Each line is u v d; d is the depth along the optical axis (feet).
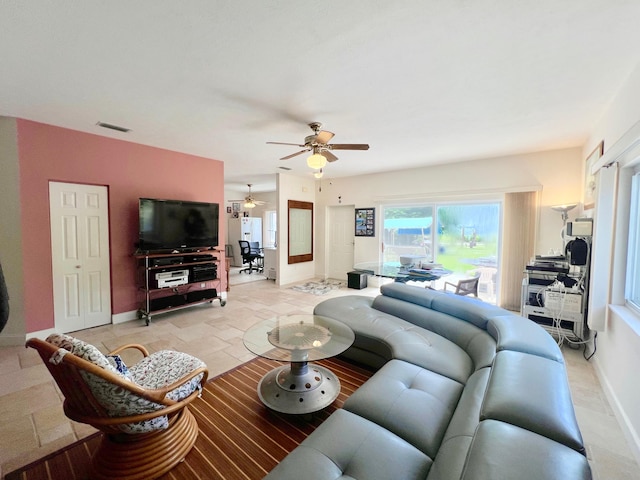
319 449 4.11
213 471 5.28
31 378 8.27
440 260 18.04
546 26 5.45
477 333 7.55
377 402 5.16
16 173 10.28
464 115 9.81
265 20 5.34
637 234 7.44
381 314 10.04
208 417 6.72
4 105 9.17
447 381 5.98
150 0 4.83
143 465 5.08
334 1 4.86
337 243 23.31
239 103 8.91
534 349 5.56
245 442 5.96
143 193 13.50
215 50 6.29
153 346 10.54
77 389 4.60
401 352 7.22
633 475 5.26
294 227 22.21
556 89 7.97
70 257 11.65
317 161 10.36
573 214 13.43
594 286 8.54
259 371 8.79
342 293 18.79
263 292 19.04
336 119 10.21
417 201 18.49
